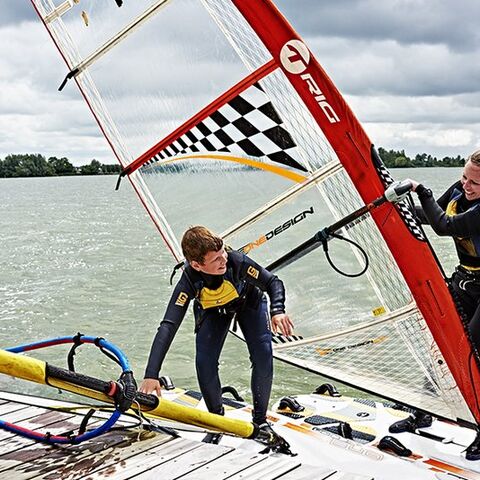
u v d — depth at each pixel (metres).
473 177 4.68
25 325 11.62
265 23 4.56
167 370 9.11
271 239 5.64
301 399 5.96
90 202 52.88
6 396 5.27
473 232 4.71
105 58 5.81
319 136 5.14
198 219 5.96
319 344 5.67
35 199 58.94
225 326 4.82
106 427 4.21
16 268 17.64
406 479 4.55
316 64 4.60
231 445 4.84
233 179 5.66
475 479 4.56
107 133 6.05
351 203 5.17
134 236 25.31
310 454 4.91
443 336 4.95
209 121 5.55
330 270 5.43
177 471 3.96
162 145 5.85
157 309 12.50
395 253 4.87
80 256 19.83
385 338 5.32
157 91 5.70
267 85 5.20
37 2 5.90
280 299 4.53
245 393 8.25
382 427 5.36
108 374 9.04
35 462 4.08
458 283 5.11
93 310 12.55
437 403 5.12
